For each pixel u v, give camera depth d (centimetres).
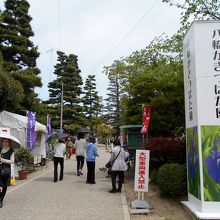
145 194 1218
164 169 1116
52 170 2073
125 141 2033
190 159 984
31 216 874
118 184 1298
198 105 891
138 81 1656
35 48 2848
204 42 903
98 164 2527
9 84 1953
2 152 995
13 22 2778
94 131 6431
